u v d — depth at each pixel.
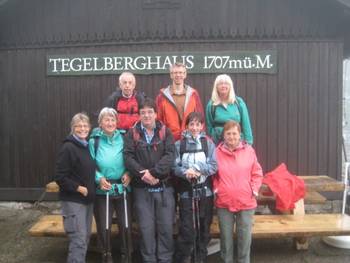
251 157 4.45
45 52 6.91
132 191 4.57
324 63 6.79
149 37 6.75
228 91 4.79
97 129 4.55
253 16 6.70
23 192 7.07
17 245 5.46
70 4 6.81
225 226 4.43
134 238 4.97
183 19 6.70
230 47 6.72
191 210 4.39
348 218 5.18
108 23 6.78
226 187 4.34
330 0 6.38
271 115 6.81
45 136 7.01
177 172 4.34
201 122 4.41
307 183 5.68
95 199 4.48
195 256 4.41
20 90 7.02
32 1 6.84
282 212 5.58
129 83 4.78
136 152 4.36
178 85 4.82
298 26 6.73
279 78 6.78
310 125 6.84
